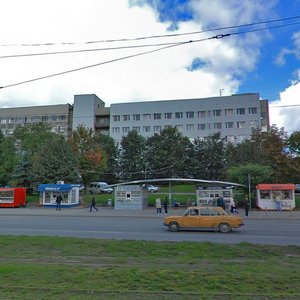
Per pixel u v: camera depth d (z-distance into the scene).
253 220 28.95
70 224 24.86
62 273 8.79
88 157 64.50
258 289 7.45
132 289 7.45
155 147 74.62
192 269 9.48
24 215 34.38
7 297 6.68
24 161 59.75
